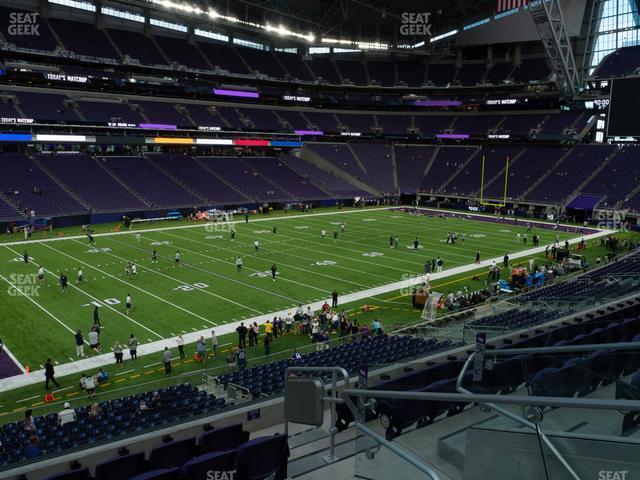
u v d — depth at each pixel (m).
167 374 20.81
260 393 14.38
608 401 3.30
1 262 37.78
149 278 34.41
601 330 10.58
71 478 7.48
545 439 4.04
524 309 20.78
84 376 18.94
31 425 13.34
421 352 15.17
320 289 32.84
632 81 44.53
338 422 9.37
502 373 6.40
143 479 6.11
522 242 49.19
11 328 25.31
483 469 4.67
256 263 39.00
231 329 25.91
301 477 6.51
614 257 38.66
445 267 38.97
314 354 18.66
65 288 31.70
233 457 6.59
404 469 5.61
